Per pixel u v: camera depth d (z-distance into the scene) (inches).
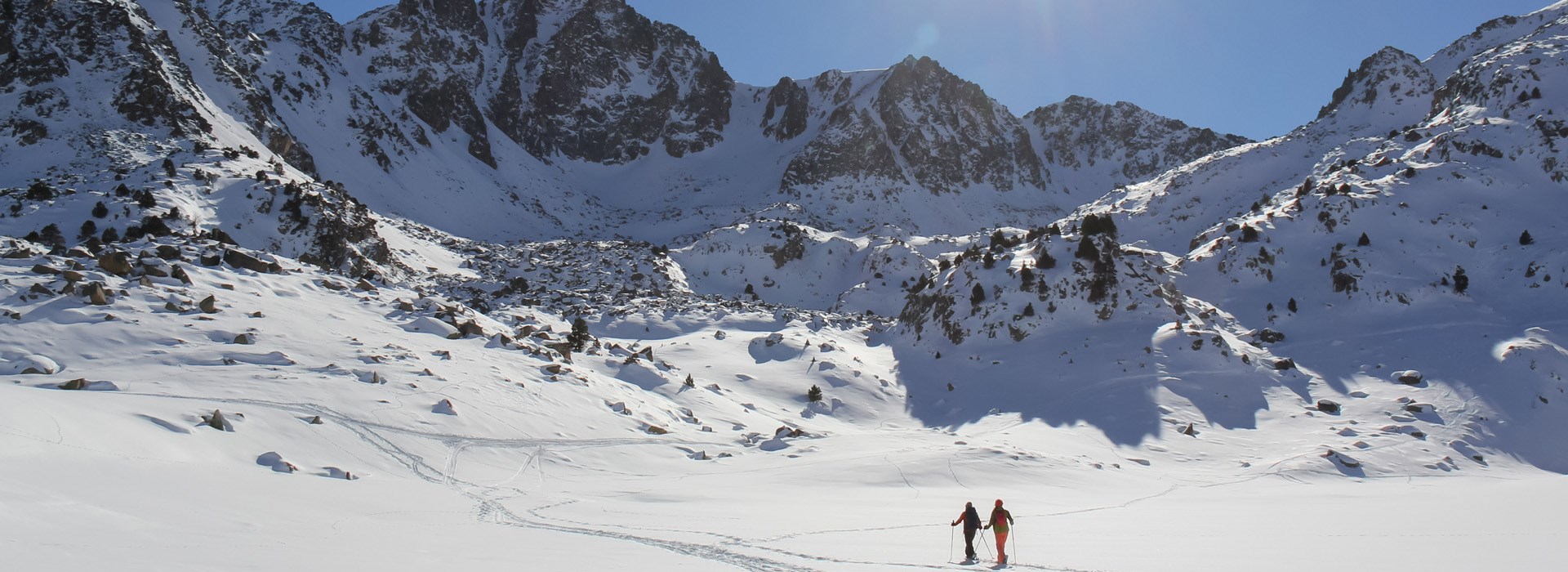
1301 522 1143.0
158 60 5177.2
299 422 1385.3
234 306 2064.5
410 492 1166.3
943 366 3474.4
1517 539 899.4
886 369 3563.0
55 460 805.9
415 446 1471.5
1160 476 2094.0
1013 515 1267.2
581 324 2974.9
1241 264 4242.1
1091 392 2989.7
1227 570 697.0
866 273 6259.8
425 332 2333.9
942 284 4013.3
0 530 550.6
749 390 3021.7
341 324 2187.5
